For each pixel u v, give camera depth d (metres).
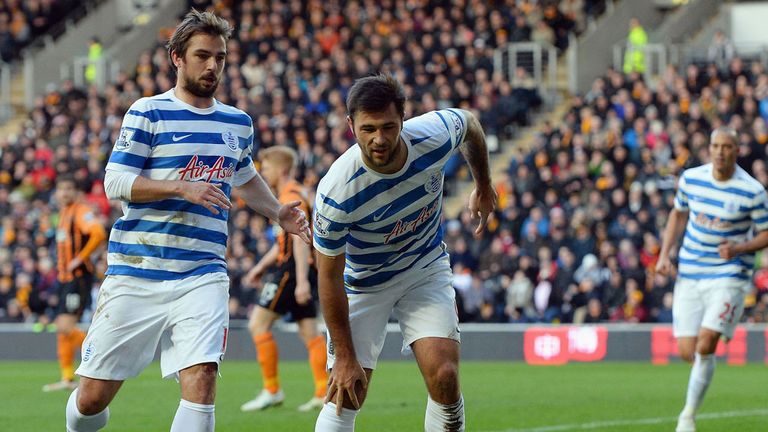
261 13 89.31
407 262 18.78
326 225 17.41
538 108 79.31
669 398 36.53
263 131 74.12
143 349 18.80
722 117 68.94
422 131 17.53
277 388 33.12
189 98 19.14
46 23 97.25
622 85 73.38
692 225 29.06
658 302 56.66
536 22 90.12
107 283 18.83
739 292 28.19
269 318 32.75
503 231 61.06
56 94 83.94
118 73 90.88
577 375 46.53
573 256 58.19
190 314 18.41
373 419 30.61
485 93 76.75
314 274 32.12
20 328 56.91
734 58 76.81
